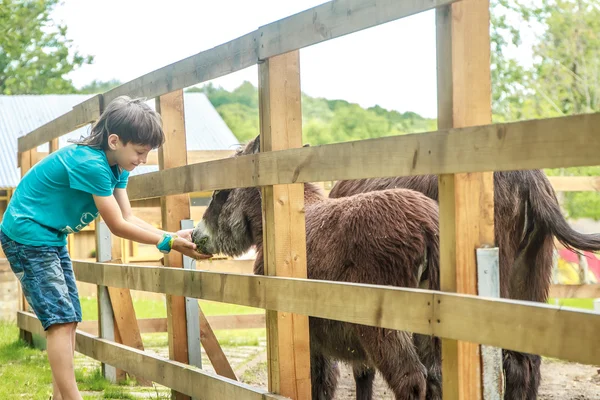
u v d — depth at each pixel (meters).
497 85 19.84
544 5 19.28
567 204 15.84
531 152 2.35
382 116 45.25
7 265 11.20
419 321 2.79
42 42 42.19
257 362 7.53
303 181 3.38
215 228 5.45
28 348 8.09
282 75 3.69
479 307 2.52
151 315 11.96
